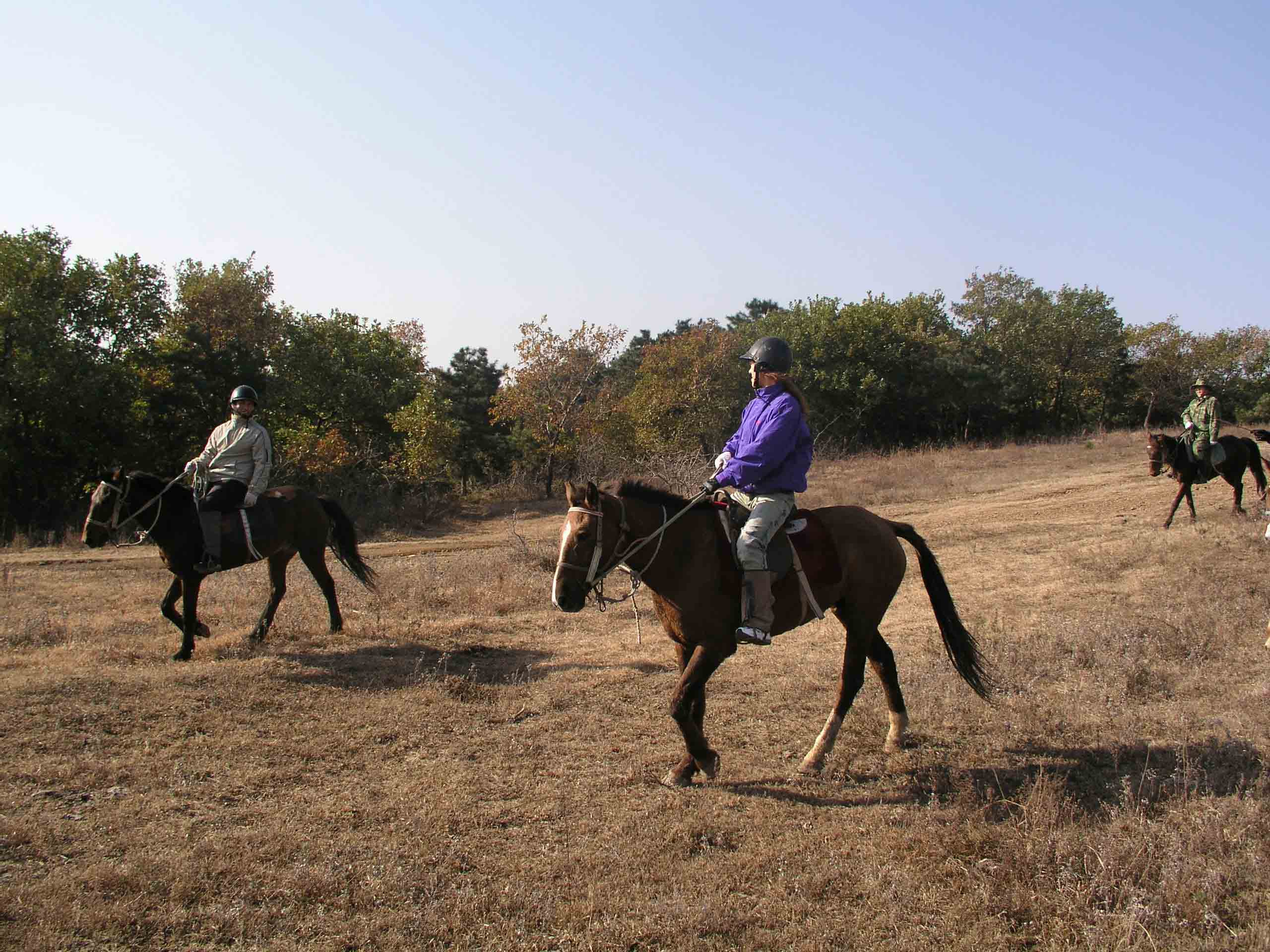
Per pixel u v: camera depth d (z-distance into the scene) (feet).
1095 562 37.42
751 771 17.98
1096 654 24.52
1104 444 103.19
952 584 36.78
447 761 18.34
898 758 18.56
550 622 31.89
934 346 142.20
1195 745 18.25
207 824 15.19
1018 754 18.53
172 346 85.20
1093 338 148.25
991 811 15.66
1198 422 45.70
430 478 86.89
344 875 13.26
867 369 132.77
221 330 90.27
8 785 16.42
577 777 17.56
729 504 17.76
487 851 14.38
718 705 21.91
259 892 12.87
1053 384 152.46
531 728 20.34
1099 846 13.71
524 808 16.06
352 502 80.69
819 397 134.62
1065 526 49.65
